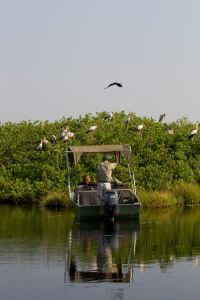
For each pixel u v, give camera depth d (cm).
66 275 1167
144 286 1083
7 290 1063
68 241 1560
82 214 1973
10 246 1480
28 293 1042
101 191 2005
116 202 1942
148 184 2675
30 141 3055
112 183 2169
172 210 2350
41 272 1194
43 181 2764
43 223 1952
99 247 1466
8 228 1825
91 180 2695
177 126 3288
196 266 1240
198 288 1069
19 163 2906
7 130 3119
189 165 2925
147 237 1622
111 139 2895
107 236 1648
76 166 2741
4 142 2984
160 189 2670
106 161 2050
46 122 3269
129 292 1042
